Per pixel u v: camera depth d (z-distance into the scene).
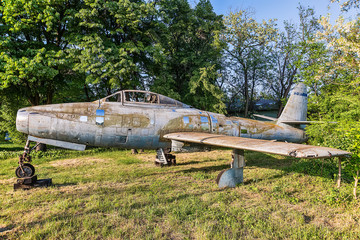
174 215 4.23
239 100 30.66
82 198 5.28
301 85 11.83
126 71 12.95
